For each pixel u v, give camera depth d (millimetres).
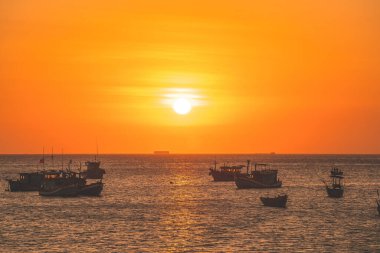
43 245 150750
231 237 161000
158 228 176750
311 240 156625
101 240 157250
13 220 194375
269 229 173875
